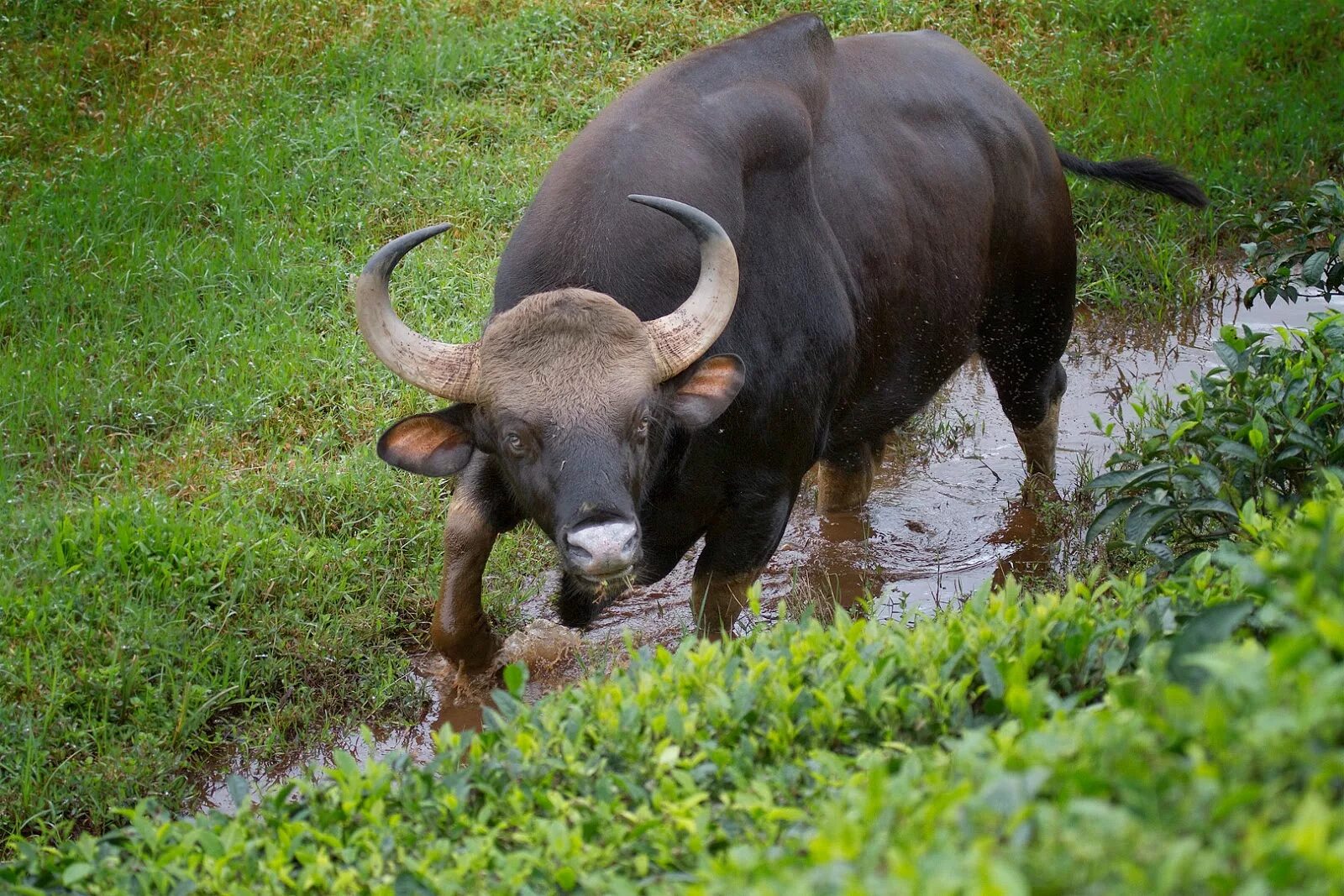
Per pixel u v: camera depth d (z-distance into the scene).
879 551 10.87
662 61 17.34
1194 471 7.49
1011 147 10.25
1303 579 3.70
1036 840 3.41
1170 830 3.25
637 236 7.72
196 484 10.48
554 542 7.20
